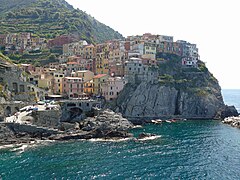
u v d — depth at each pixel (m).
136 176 64.38
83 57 196.50
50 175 63.41
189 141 99.88
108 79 148.62
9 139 88.69
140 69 154.25
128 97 147.00
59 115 106.50
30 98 124.00
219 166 72.81
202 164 74.12
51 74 152.00
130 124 124.81
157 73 160.38
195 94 166.00
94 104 130.38
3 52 199.38
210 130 123.31
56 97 138.50
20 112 103.31
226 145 95.38
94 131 100.50
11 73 123.19
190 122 147.25
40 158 74.62
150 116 151.12
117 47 181.62
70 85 146.62
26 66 155.38
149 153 82.75
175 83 166.25
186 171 68.50
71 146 87.19
